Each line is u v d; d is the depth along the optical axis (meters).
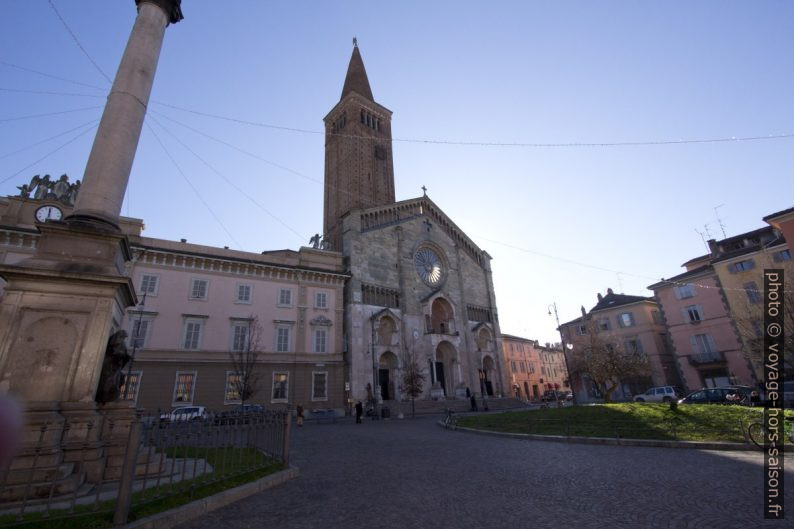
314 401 42.47
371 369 48.22
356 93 81.62
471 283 69.19
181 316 37.88
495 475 11.00
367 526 6.96
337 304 47.97
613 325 59.34
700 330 48.72
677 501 8.11
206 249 41.81
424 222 66.12
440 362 58.88
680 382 52.50
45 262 10.00
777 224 38.94
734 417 17.14
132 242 37.50
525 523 6.99
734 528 6.61
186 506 7.54
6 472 6.51
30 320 9.42
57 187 34.91
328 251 50.41
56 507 7.34
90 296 10.15
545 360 95.94
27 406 8.77
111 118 12.33
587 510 7.65
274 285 44.19
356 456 15.16
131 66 13.09
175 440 8.34
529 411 28.83
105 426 10.01
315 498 8.87
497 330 68.44
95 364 9.77
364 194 73.81
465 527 6.84
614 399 57.38
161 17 14.30
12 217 32.38
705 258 52.38
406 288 57.53
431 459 14.02
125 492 6.72
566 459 13.28
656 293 53.94
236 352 39.03
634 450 14.67
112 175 11.80
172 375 35.94
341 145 80.38
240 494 8.90
